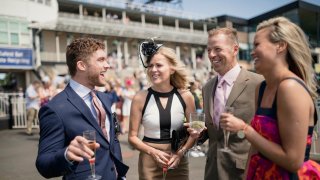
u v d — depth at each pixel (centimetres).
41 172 207
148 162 300
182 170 302
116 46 3519
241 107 263
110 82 1084
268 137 180
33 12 2533
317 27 3797
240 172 260
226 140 248
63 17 2947
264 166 191
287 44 180
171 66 306
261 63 186
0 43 2216
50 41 2916
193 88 773
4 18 2266
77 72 237
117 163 245
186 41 4184
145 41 311
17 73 2406
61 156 195
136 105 306
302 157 165
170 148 298
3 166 664
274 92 184
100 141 229
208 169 283
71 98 229
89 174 218
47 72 2338
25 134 1132
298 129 163
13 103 1312
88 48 231
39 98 1117
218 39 266
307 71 183
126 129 1043
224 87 276
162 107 300
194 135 260
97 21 3275
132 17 4000
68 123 218
